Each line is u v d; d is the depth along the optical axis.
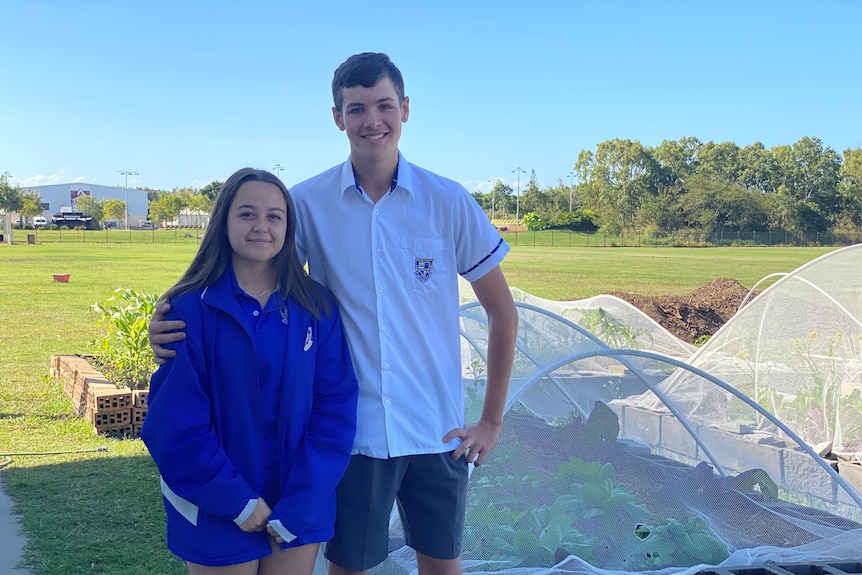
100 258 35.16
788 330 6.57
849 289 6.31
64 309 15.67
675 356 8.07
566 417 4.20
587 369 4.35
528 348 4.48
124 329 7.49
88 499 4.81
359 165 2.49
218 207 2.34
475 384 4.52
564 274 29.28
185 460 2.16
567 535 3.38
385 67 2.42
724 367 6.78
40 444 6.07
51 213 137.62
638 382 4.33
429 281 2.52
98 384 6.83
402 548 3.30
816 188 97.12
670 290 22.91
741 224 87.19
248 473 2.25
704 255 48.28
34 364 9.62
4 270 26.88
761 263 38.59
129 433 6.45
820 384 6.24
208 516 2.22
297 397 2.29
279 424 2.28
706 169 104.31
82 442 6.14
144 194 135.88
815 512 3.71
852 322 6.25
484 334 5.18
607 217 93.94
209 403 2.23
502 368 2.63
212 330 2.26
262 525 2.22
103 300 17.42
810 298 6.50
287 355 2.30
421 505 2.55
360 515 2.46
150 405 2.23
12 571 3.76
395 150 2.51
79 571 3.79
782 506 3.73
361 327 2.47
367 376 2.46
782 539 3.58
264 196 2.29
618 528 3.50
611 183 103.81
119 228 105.81
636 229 90.50
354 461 2.45
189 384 2.19
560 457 3.73
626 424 4.25
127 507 4.68
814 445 6.02
